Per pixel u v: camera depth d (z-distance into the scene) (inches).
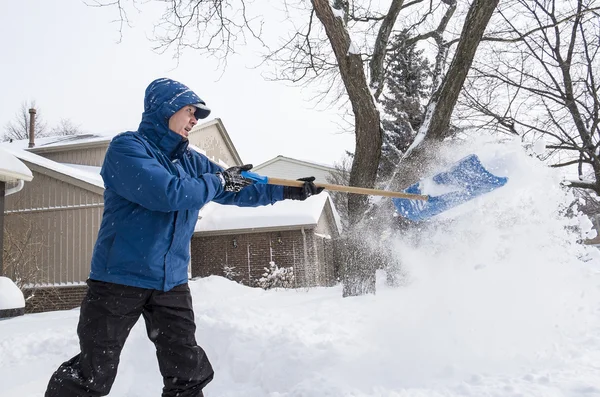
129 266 86.1
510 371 112.0
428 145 277.3
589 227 145.7
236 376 142.9
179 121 94.3
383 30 333.7
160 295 91.0
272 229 647.1
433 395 98.9
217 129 853.2
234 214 676.7
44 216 519.8
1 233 378.3
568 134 495.2
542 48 483.5
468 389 100.0
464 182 149.3
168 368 93.7
